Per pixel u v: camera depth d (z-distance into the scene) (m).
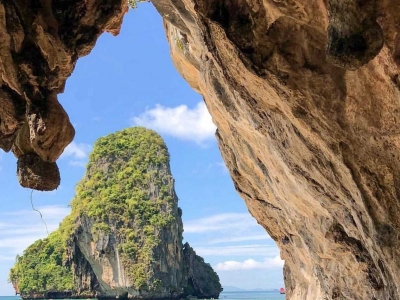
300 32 6.69
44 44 6.41
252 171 13.21
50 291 90.56
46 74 6.50
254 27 6.79
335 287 11.88
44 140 6.51
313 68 6.83
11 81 6.41
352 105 6.79
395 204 6.97
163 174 90.62
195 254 95.31
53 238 96.06
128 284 78.62
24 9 6.20
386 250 7.18
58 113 6.57
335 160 7.55
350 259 10.87
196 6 7.11
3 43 6.19
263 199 14.63
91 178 90.50
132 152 93.50
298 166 9.01
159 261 80.25
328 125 7.13
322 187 8.91
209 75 11.11
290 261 16.39
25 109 6.61
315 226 11.09
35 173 6.63
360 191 7.28
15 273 97.94
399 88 6.17
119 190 86.25
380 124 6.66
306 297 15.50
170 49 14.93
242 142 12.32
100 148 93.88
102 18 7.02
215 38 7.73
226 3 6.80
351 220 8.90
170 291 81.25
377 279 9.89
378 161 6.93
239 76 8.20
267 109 8.61
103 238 81.38
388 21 5.43
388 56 5.92
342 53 4.22
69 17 6.73
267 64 7.03
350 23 4.16
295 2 6.21
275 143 9.25
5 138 6.77
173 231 84.50
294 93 7.12
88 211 84.44
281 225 14.71
